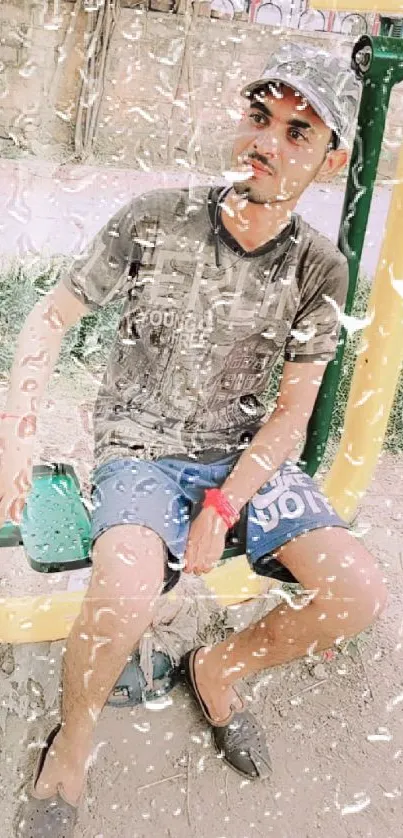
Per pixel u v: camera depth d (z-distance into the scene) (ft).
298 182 3.59
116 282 3.79
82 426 5.59
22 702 4.01
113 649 3.33
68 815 3.52
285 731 4.24
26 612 4.36
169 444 3.84
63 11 8.51
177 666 4.33
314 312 3.88
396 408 6.41
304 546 3.70
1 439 3.64
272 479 3.94
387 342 4.40
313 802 3.88
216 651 4.00
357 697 4.49
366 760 4.13
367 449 4.65
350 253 3.90
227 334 3.77
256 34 6.89
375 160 3.73
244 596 4.88
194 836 3.64
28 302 5.80
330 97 3.45
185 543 3.62
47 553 3.55
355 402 4.59
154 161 8.81
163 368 3.82
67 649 3.43
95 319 6.20
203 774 3.93
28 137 8.66
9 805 3.54
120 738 4.04
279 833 3.71
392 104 9.01
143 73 8.82
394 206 4.20
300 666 4.62
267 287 3.75
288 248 3.73
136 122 8.94
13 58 8.54
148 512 3.53
